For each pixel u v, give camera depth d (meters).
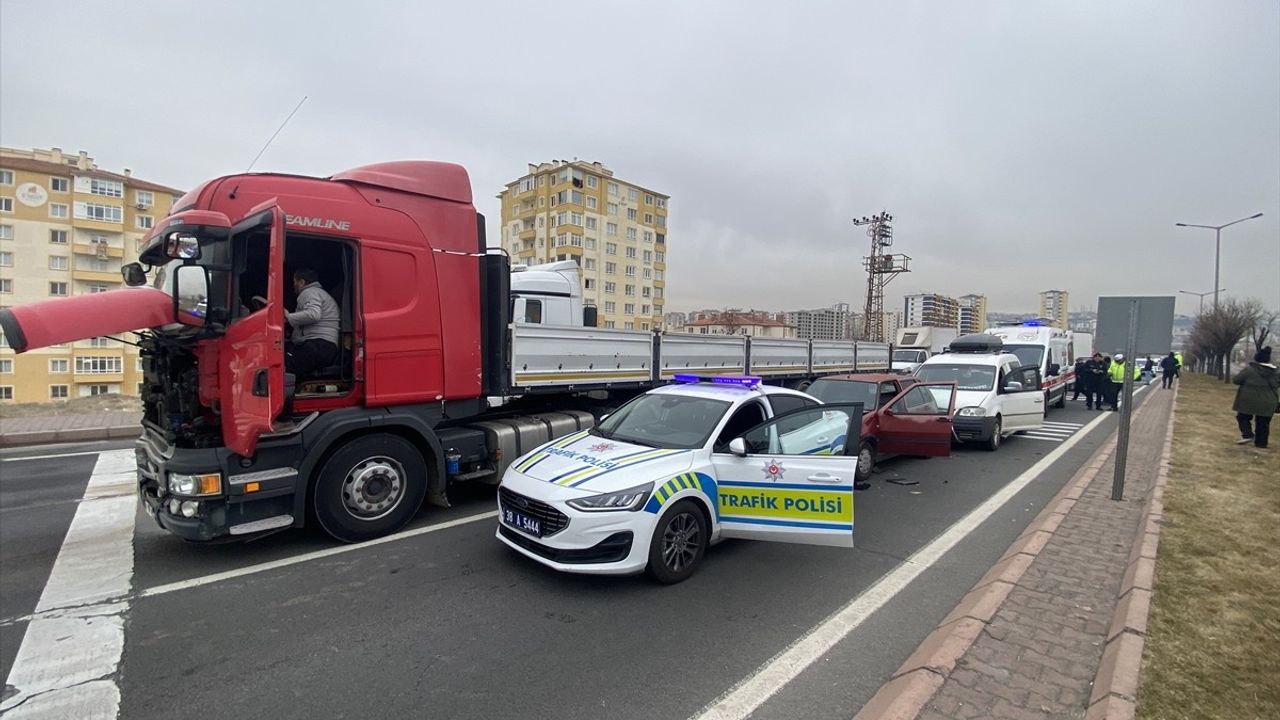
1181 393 26.19
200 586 4.61
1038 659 3.46
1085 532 5.84
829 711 3.16
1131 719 2.83
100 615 4.13
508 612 4.23
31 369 49.88
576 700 3.21
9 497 7.10
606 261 70.19
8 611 4.18
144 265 5.55
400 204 5.94
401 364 5.86
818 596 4.61
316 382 5.69
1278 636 3.72
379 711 3.09
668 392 6.14
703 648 3.79
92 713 3.05
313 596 4.45
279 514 5.14
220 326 4.60
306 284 5.82
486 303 6.75
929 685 3.16
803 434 5.14
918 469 9.54
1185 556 5.07
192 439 4.86
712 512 5.01
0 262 50.69
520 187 72.81
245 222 4.71
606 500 4.46
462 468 6.62
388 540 5.64
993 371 11.90
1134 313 7.07
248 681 3.36
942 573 5.15
